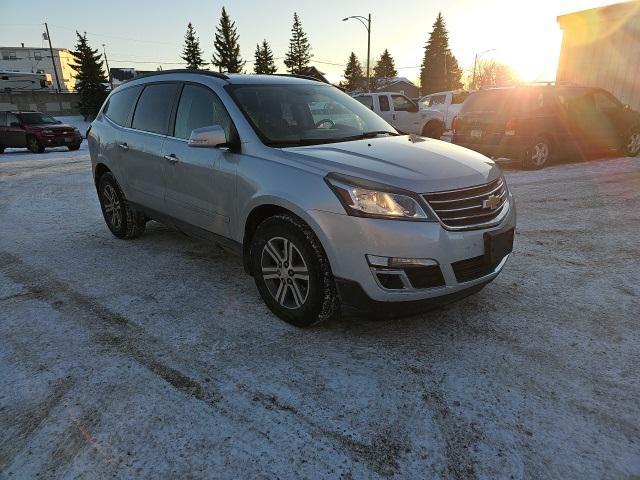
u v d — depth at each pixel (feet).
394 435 7.30
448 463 6.76
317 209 9.27
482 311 11.23
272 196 10.07
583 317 10.87
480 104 32.14
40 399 8.20
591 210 20.27
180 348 9.82
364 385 8.51
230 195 11.44
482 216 9.64
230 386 8.52
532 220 18.99
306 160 10.03
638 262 14.23
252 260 11.10
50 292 12.81
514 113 30.14
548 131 30.89
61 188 29.86
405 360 9.27
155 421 7.63
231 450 7.02
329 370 8.98
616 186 24.95
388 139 11.99
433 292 9.07
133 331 10.56
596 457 6.81
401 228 8.75
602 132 33.24
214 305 11.84
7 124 61.98
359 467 6.70
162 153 13.79
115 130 16.40
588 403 7.93
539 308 11.35
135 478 6.52
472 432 7.34
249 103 12.06
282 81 13.84
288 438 7.25
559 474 6.54
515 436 7.23
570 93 32.04
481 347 9.68
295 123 12.22
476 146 31.99
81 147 69.46
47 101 151.23
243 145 11.21
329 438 7.25
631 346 9.62
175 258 15.49
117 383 8.63
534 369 8.91
